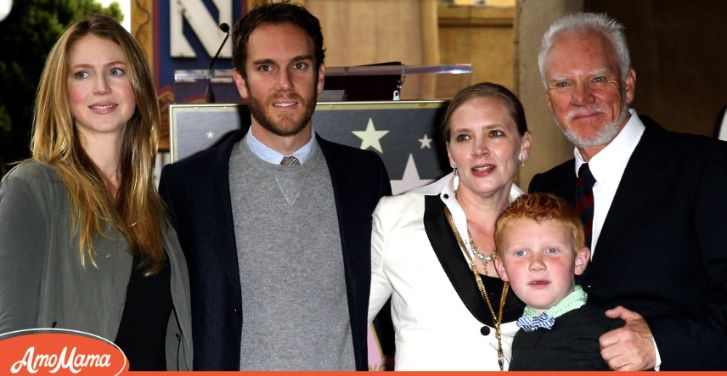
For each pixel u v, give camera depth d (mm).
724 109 4590
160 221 2787
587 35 2949
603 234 2812
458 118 2750
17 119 9586
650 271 2699
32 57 9664
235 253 2822
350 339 2898
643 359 2531
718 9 5125
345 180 3018
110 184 2734
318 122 3332
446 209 2834
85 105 2641
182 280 2746
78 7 9828
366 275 2912
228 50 6133
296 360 2803
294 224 2912
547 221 2682
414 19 7328
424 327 2732
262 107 2900
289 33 2904
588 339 2600
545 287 2648
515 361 2672
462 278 2725
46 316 2488
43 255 2512
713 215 2645
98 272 2576
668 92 5156
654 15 5168
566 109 2941
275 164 2957
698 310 2617
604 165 2930
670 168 2783
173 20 6109
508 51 8234
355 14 7270
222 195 2887
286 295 2842
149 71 2779
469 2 8227
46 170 2586
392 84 3709
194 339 2801
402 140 3354
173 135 3322
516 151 2758
